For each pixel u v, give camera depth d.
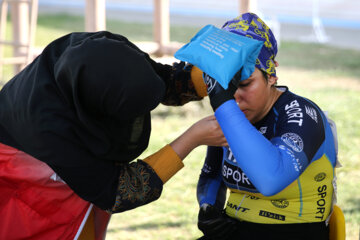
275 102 2.18
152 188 2.15
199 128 2.20
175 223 4.56
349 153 6.35
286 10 25.48
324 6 26.67
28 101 2.04
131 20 21.25
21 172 2.14
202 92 2.49
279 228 2.24
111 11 24.73
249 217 2.29
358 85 10.60
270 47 2.14
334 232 2.30
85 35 2.22
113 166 2.13
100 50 1.98
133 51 2.04
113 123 2.14
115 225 4.53
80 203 2.19
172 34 17.19
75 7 25.61
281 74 11.61
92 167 2.07
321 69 12.32
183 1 28.92
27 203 2.17
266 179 1.87
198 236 4.29
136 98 2.00
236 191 2.37
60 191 2.17
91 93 1.99
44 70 2.10
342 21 22.88
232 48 1.95
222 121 1.96
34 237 2.20
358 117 7.94
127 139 2.22
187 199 5.09
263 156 1.88
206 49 2.01
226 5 28.02
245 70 1.96
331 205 2.29
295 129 2.02
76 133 2.02
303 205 2.22
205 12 25.48
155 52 7.50
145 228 4.47
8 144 2.16
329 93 9.67
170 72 2.52
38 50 7.91
